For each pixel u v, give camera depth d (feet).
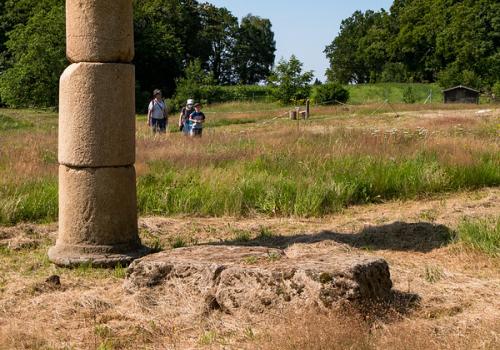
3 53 192.85
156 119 65.21
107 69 25.00
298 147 48.93
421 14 254.88
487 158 44.80
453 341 16.71
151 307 20.33
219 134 69.26
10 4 204.23
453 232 28.25
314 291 18.40
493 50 217.56
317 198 34.60
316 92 171.32
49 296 21.62
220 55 291.99
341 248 26.11
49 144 55.62
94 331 18.63
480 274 23.43
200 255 21.54
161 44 201.87
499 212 32.94
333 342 16.31
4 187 35.40
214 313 19.53
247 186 36.42
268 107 156.04
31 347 17.76
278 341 16.67
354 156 44.14
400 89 203.41
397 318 18.60
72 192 25.40
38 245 28.48
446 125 71.82
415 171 39.52
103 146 25.16
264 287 19.07
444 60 240.73
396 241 28.02
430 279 22.53
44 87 159.33
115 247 25.50
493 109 105.70
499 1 217.36
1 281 23.59
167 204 35.17
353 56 322.75
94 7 24.80
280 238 29.25
